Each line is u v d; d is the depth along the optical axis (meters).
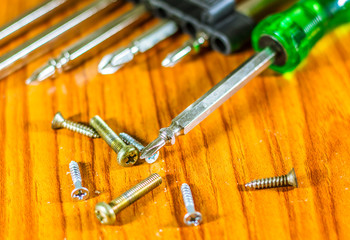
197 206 0.24
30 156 0.26
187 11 0.28
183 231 0.23
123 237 0.23
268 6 0.28
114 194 0.24
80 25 0.30
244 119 0.26
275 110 0.26
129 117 0.27
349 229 0.23
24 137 0.26
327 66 0.28
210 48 0.29
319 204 0.23
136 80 0.28
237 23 0.28
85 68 0.29
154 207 0.24
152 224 0.23
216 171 0.25
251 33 0.28
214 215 0.23
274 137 0.25
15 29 0.30
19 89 0.28
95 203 0.24
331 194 0.24
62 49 0.30
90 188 0.24
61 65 0.28
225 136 0.26
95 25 0.31
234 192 0.24
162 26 0.29
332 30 0.29
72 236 0.23
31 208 0.24
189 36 0.30
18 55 0.28
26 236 0.23
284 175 0.24
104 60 0.28
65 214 0.24
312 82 0.27
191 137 0.26
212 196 0.24
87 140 0.26
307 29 0.26
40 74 0.27
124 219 0.24
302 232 0.23
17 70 0.29
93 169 0.25
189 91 0.27
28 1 0.32
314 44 0.27
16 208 0.24
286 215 0.23
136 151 0.24
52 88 0.28
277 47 0.26
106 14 0.31
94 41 0.28
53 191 0.25
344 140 0.25
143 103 0.27
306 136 0.25
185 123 0.24
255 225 0.23
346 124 0.26
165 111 0.27
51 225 0.24
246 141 0.25
